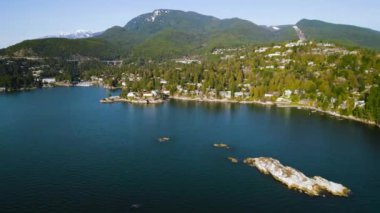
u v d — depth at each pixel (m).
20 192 158.38
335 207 146.75
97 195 155.88
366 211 143.88
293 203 149.62
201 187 164.62
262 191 160.38
